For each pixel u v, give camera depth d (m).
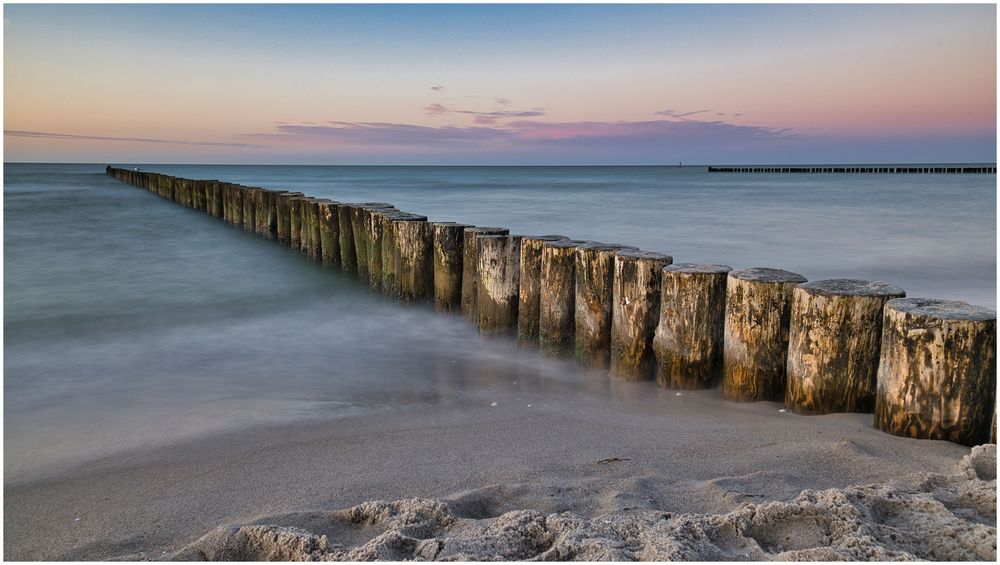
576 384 4.80
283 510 2.80
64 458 3.63
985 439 3.29
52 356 6.02
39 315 7.68
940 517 2.35
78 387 5.08
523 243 5.58
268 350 6.18
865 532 2.24
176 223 17.39
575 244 5.29
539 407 4.35
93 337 6.71
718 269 4.43
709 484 2.81
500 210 21.61
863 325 3.64
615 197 28.58
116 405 4.63
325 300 8.34
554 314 5.30
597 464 3.20
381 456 3.46
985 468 2.81
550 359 5.37
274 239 13.85
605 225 16.75
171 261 11.34
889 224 16.22
